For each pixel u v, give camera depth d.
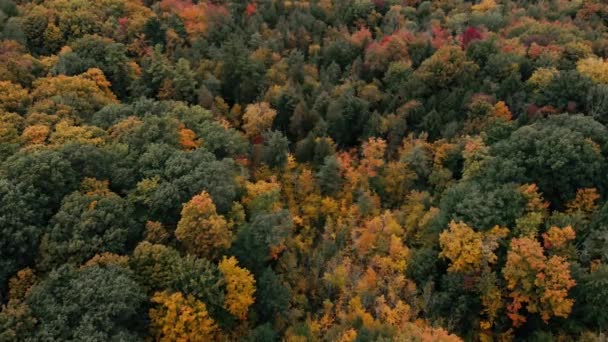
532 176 63.00
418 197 69.81
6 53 84.12
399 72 90.62
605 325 51.28
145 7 109.94
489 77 85.75
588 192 60.72
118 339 44.00
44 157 58.00
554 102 76.25
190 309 48.47
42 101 74.06
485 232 58.38
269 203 65.56
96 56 89.38
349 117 83.50
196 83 89.25
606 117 71.69
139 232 56.97
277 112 86.69
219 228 54.97
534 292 54.25
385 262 62.09
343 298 59.47
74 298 45.94
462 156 70.25
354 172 74.06
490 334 56.12
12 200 52.78
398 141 79.06
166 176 62.25
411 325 52.78
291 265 62.19
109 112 73.88
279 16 117.69
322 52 103.38
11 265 50.59
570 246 56.50
